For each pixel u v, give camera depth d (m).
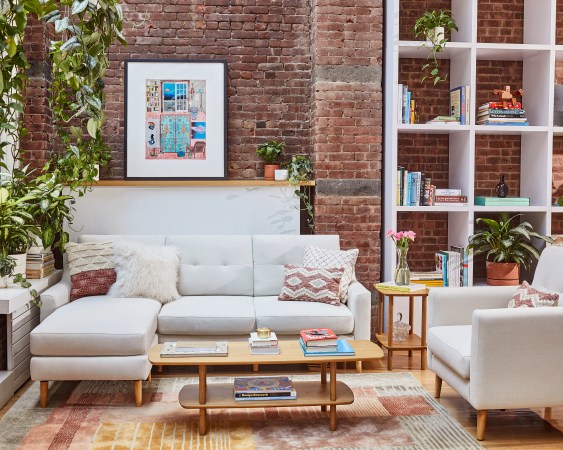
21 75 2.83
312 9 5.73
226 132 5.73
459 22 5.62
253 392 3.53
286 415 3.78
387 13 5.52
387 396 4.12
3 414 3.76
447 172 5.91
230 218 5.52
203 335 4.53
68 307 4.29
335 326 4.52
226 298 4.93
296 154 5.92
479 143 5.91
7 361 4.05
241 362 3.45
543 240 5.49
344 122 5.49
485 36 5.85
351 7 5.46
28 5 2.52
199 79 5.70
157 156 5.67
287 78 5.89
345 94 5.48
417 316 5.40
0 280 4.22
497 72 5.88
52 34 5.54
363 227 5.54
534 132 5.59
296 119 5.91
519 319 3.36
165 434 3.47
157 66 5.66
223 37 5.84
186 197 5.49
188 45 5.81
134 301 4.54
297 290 4.80
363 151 5.51
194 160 5.71
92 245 4.94
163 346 3.67
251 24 5.86
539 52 5.54
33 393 4.15
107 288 4.79
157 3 5.77
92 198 5.43
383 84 5.64
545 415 3.80
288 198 5.54
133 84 5.63
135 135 5.64
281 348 3.71
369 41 5.48
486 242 5.57
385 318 5.47
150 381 4.43
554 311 3.39
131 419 3.69
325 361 3.51
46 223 4.77
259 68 5.88
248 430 3.54
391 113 5.41
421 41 5.48
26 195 4.63
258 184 5.45
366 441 3.39
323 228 5.51
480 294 4.12
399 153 5.88
